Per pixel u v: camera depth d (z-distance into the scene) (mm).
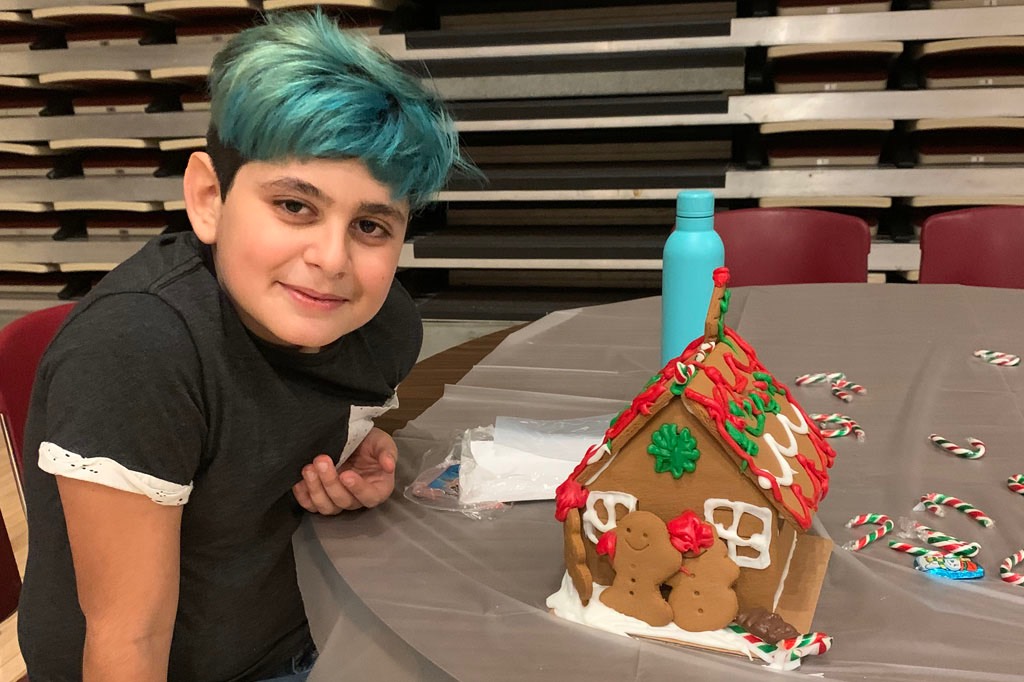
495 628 603
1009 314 1326
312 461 808
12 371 1024
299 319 670
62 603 780
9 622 1559
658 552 588
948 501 755
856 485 801
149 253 754
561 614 620
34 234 2984
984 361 1120
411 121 626
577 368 1164
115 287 707
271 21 678
